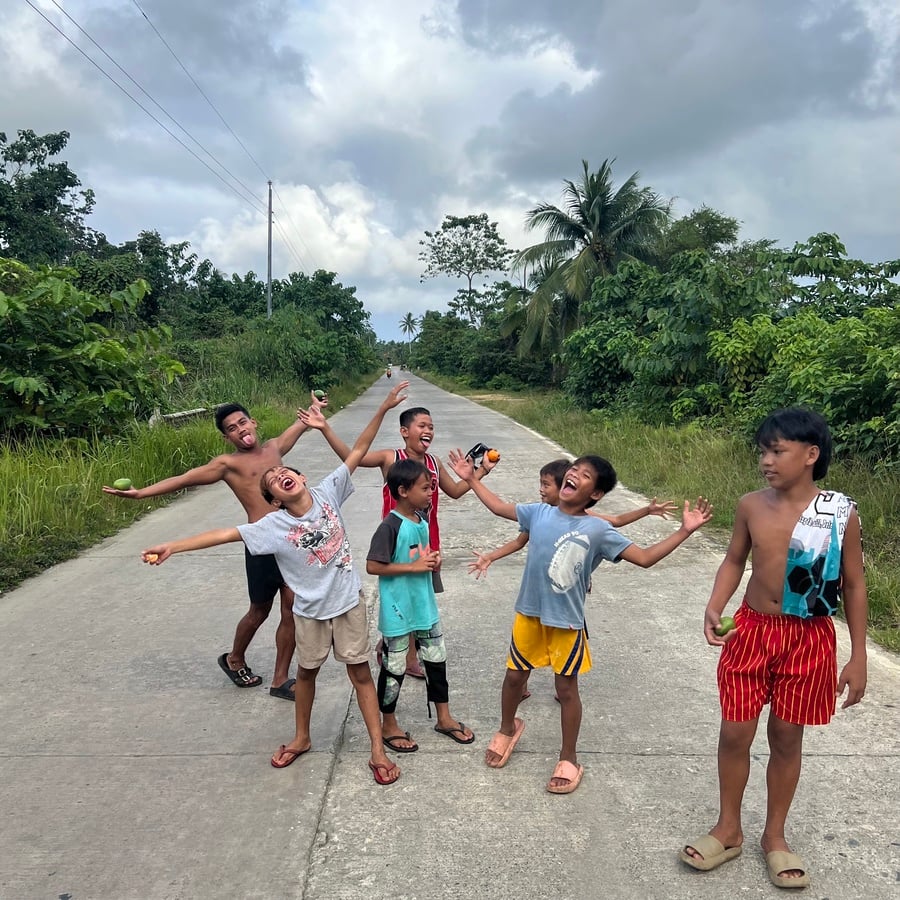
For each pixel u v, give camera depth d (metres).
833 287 12.62
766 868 2.56
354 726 3.59
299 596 3.14
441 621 4.91
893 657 4.20
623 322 17.72
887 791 2.98
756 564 2.49
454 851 2.67
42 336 9.49
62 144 28.91
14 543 6.36
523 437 14.98
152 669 4.22
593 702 3.77
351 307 41.47
